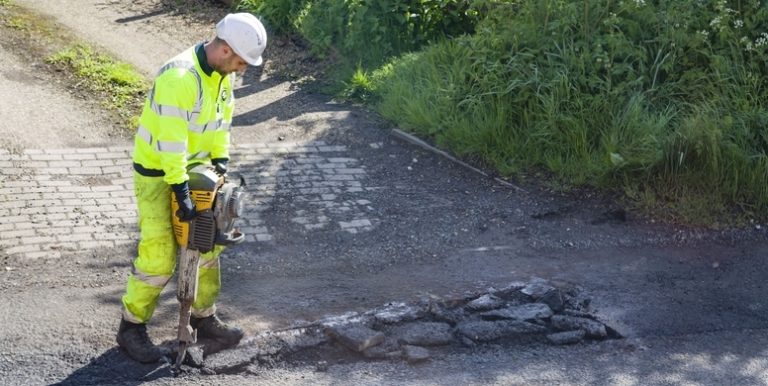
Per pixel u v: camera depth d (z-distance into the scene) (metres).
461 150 8.30
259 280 6.15
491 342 5.49
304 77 10.16
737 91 8.27
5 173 7.28
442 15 10.27
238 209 4.87
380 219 7.16
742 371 5.32
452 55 9.34
